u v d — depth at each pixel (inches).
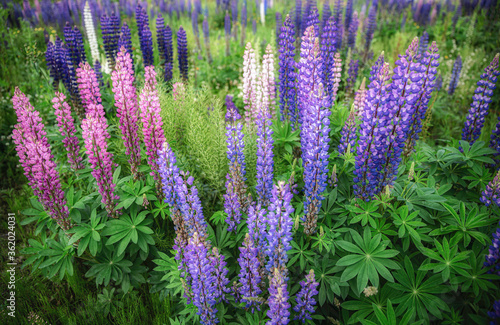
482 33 96.1
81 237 29.6
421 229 27.2
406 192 28.4
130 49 56.2
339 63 41.8
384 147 26.6
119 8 134.5
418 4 115.3
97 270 31.2
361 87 39.7
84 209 33.3
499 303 21.1
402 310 24.8
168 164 26.9
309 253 27.2
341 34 80.5
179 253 27.8
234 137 28.6
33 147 27.7
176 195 27.5
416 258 28.4
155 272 33.0
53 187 28.8
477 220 26.1
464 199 32.1
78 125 42.2
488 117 61.8
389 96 25.4
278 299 20.4
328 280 26.4
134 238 29.9
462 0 117.0
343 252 28.1
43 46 86.7
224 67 84.5
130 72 31.4
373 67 41.0
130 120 31.8
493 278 23.3
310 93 29.5
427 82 31.6
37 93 58.7
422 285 25.4
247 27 130.6
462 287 24.0
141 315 30.9
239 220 29.3
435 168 33.1
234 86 78.0
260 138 28.9
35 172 30.0
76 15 112.7
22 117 30.0
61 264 30.6
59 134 40.2
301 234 29.4
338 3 87.4
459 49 88.0
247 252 23.6
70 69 46.4
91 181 34.1
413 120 33.1
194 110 40.9
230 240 30.3
